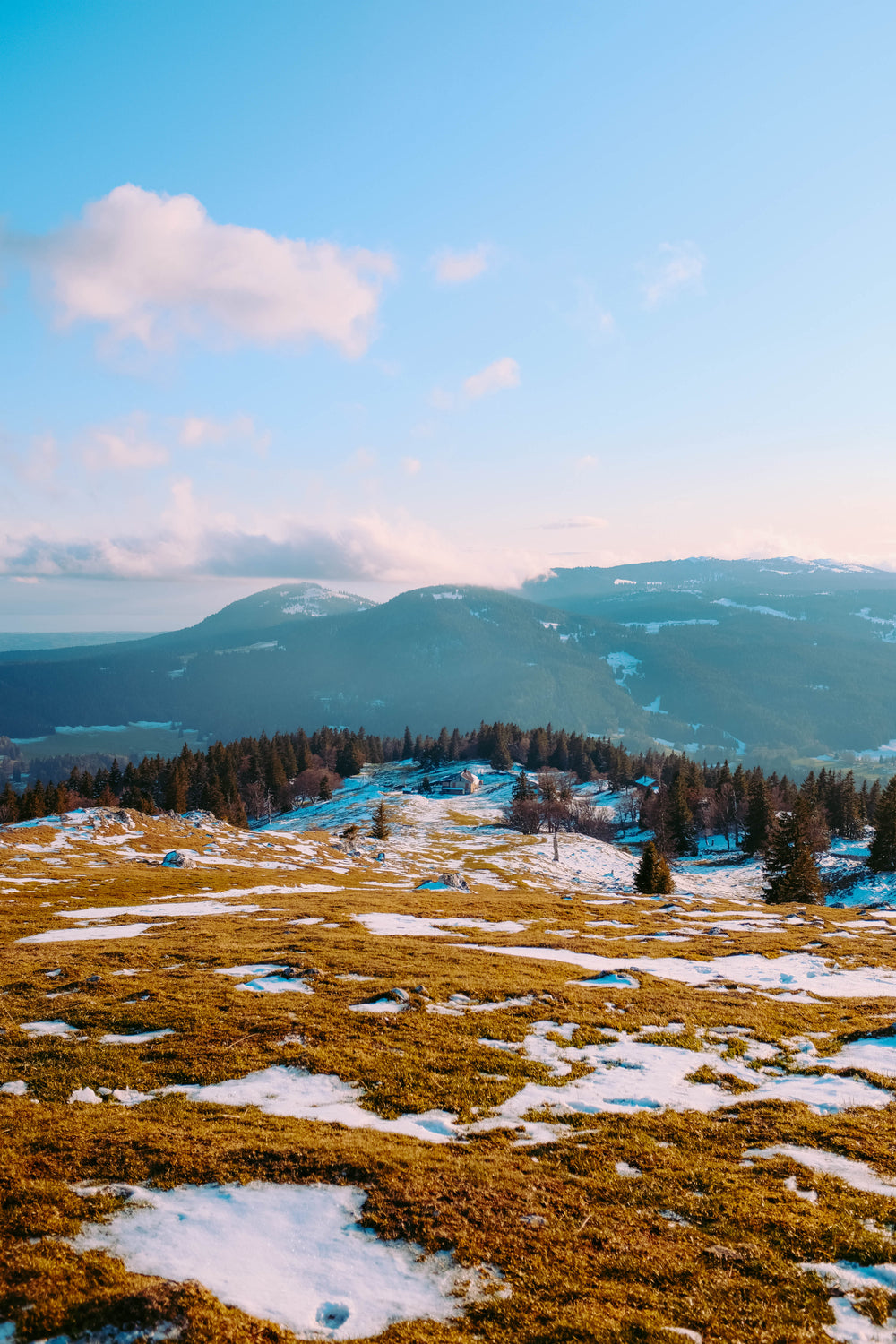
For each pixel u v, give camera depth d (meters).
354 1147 12.21
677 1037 20.27
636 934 42.03
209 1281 8.52
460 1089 15.91
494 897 57.53
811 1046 20.23
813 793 145.88
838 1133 13.79
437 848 112.25
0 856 62.25
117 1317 7.58
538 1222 10.15
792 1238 9.95
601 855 116.31
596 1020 21.50
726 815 133.50
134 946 29.64
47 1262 8.51
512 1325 7.98
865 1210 10.80
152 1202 10.25
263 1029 18.91
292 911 42.16
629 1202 10.96
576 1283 8.80
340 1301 8.30
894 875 81.81
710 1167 12.30
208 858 72.38
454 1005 22.36
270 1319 7.94
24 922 37.44
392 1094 15.33
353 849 94.62
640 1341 7.77
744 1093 16.50
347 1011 20.72
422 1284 8.69
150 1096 14.95
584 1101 15.65
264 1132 12.81
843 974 31.30
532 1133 13.84
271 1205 10.30
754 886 92.44
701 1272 9.14
